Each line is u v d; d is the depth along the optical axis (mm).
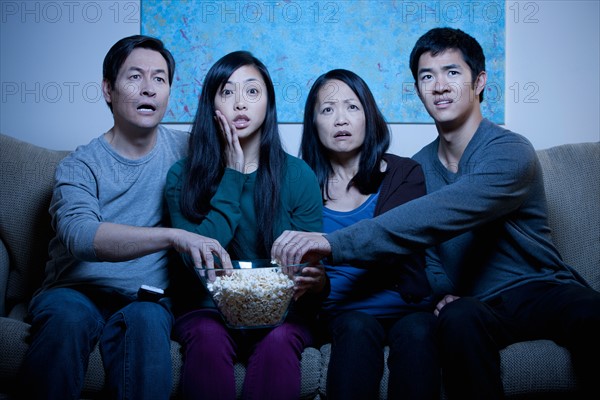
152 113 1663
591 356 1386
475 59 1739
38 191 1909
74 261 1635
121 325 1422
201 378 1347
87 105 2281
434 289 1729
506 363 1430
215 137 1659
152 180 1702
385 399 1411
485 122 1700
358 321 1415
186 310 1639
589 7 2332
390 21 2295
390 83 2297
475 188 1516
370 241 1449
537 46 2318
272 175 1635
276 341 1393
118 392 1365
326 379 1401
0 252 1837
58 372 1338
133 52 1670
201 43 2279
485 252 1675
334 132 1707
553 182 1950
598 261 1874
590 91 2336
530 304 1545
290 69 2289
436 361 1380
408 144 2301
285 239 1443
